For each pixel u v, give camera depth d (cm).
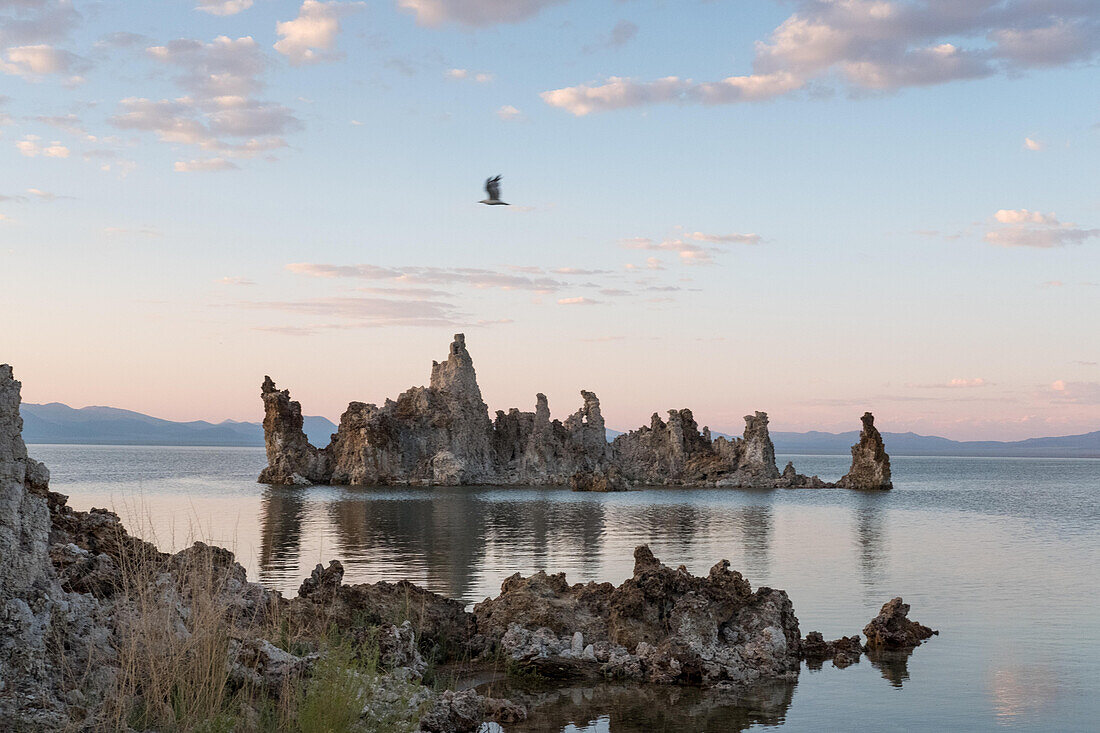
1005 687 2358
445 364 18338
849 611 3444
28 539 1427
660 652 2438
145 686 1390
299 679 1596
